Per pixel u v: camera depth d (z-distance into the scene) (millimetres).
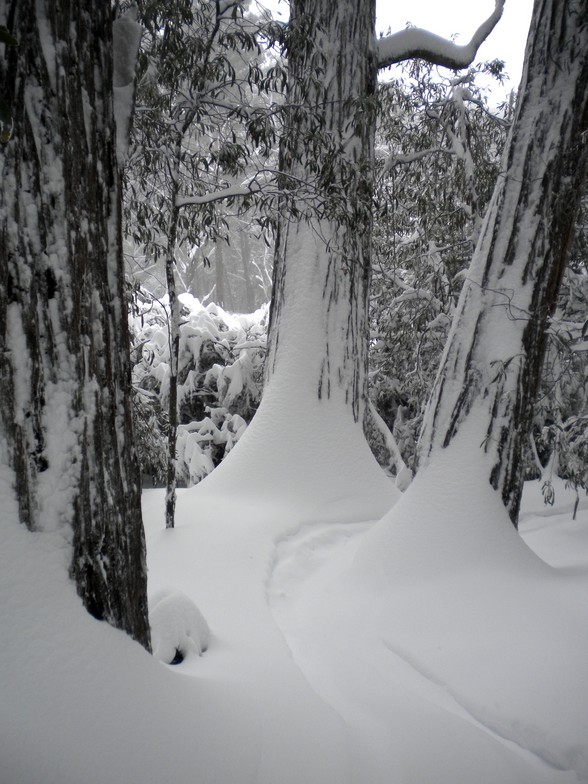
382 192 10156
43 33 1828
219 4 4895
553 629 3408
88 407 2010
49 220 1862
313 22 5777
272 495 6746
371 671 3318
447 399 5020
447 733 2662
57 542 1911
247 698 2604
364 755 2488
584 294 8211
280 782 2137
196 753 1990
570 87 4773
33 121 1812
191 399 10750
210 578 4691
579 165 4887
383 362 11281
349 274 7637
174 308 5633
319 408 7379
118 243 2199
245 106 5238
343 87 7133
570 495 8227
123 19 2268
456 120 9570
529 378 4828
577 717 2701
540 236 4832
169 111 5340
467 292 5105
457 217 9797
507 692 2947
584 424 6629
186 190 6305
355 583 4535
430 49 8164
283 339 7648
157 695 2072
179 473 9961
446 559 4402
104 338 2086
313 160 5609
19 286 1824
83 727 1745
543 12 4863
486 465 4738
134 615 2232
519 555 4418
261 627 3816
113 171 2148
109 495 2094
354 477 7148
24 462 1859
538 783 2402
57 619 1852
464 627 3604
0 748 1558
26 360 1852
